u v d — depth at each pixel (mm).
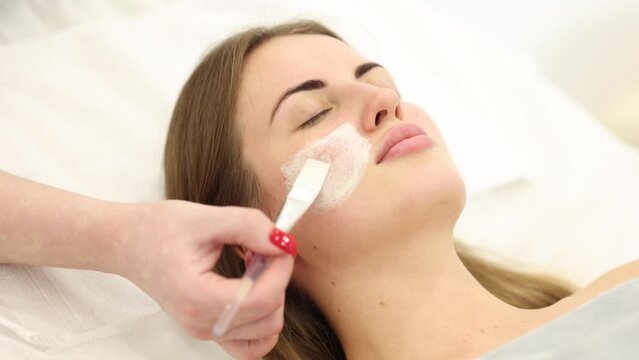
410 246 967
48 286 1045
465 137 1517
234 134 1049
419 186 942
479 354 941
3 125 1279
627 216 1475
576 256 1418
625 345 849
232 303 749
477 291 1011
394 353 985
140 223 850
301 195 826
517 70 1657
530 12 1830
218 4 1563
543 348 881
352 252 963
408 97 1545
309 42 1099
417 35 1658
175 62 1438
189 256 793
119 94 1384
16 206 953
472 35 1695
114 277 1091
